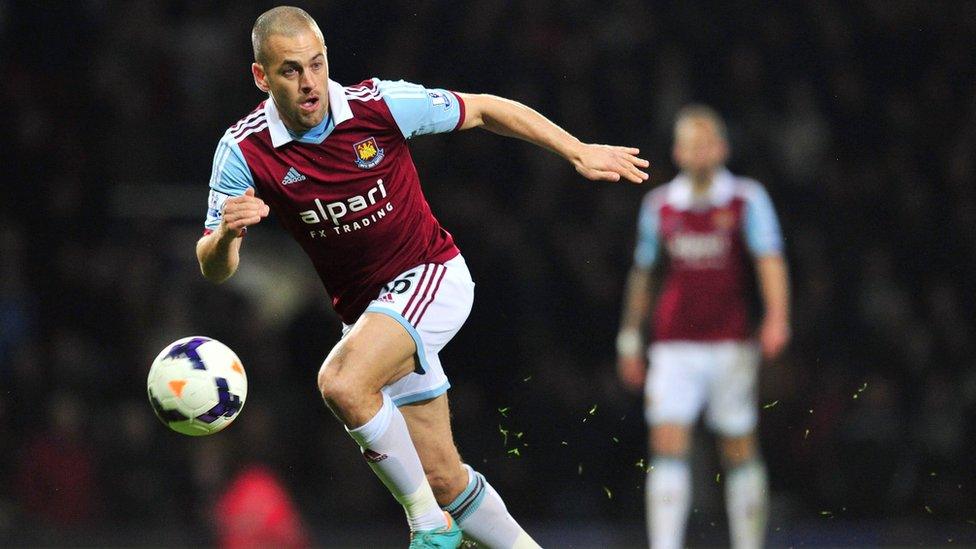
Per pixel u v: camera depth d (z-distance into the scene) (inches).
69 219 1755.7
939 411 1616.6
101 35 1927.9
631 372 1291.8
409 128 695.7
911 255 1818.4
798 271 1772.9
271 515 1405.0
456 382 1648.6
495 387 1641.2
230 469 1498.5
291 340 1656.0
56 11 1907.0
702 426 1561.3
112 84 1882.4
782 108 1948.8
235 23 1955.0
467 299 723.4
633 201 1798.7
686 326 1251.8
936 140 1940.2
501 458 1549.0
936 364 1695.4
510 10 1940.2
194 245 1768.0
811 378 1612.9
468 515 744.3
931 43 2005.4
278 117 681.6
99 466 1526.8
